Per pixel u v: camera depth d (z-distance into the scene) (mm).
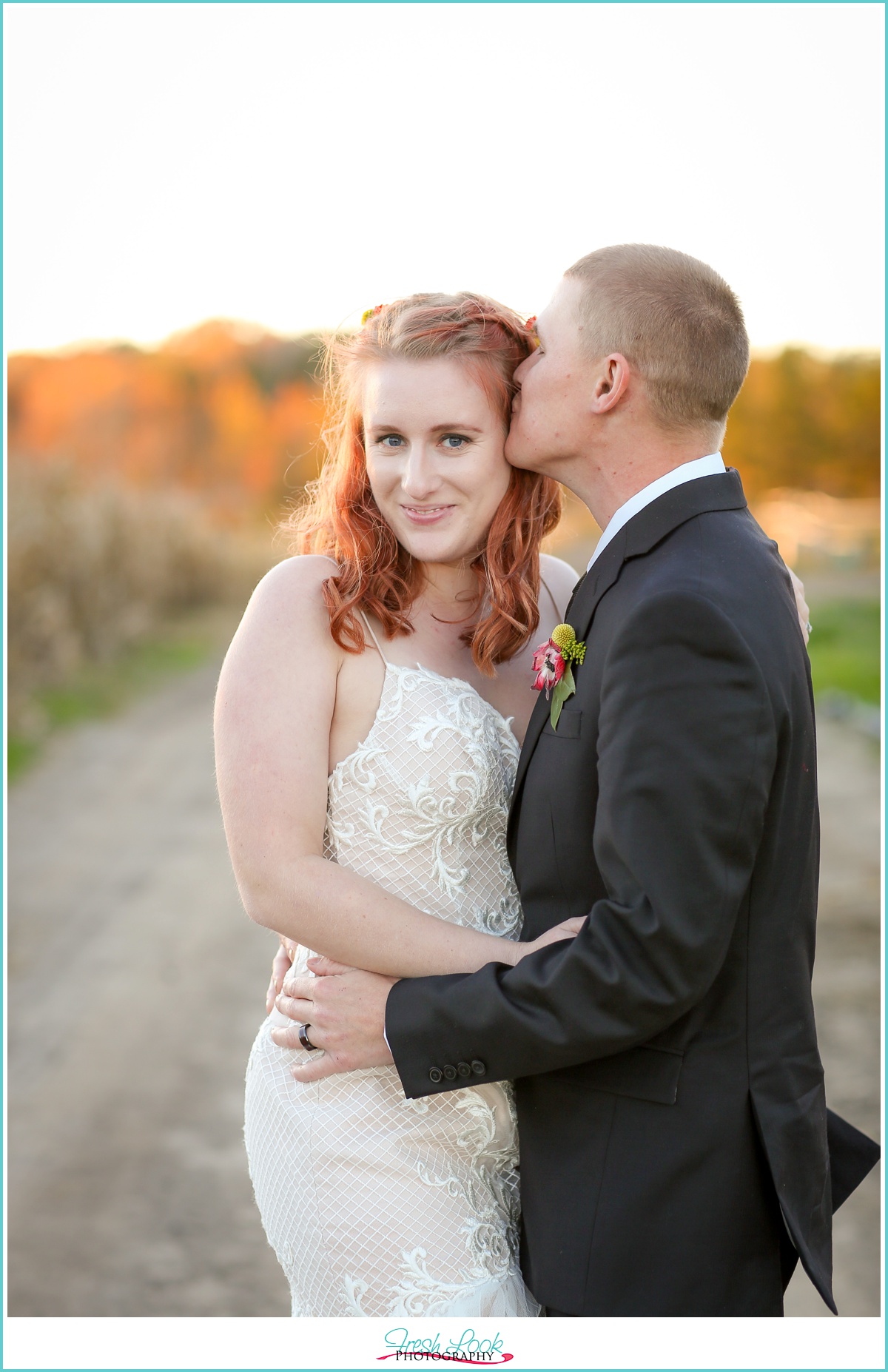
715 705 1428
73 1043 4777
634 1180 1562
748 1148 1563
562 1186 1613
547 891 1678
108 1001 5145
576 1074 1619
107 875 6637
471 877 1820
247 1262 3414
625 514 1678
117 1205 3713
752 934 1574
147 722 9828
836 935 5461
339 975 1706
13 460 12742
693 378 1637
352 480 1840
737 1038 1575
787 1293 3219
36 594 11008
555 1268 1601
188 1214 3676
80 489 13539
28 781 8234
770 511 20266
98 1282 3293
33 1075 4539
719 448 1726
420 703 1761
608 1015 1451
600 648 1609
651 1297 1537
